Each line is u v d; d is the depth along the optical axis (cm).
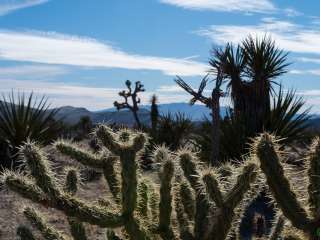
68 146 354
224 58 1047
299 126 1027
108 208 341
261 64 1060
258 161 294
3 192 820
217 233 304
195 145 1088
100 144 352
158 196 355
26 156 318
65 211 312
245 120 1030
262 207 722
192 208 336
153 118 1543
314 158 292
